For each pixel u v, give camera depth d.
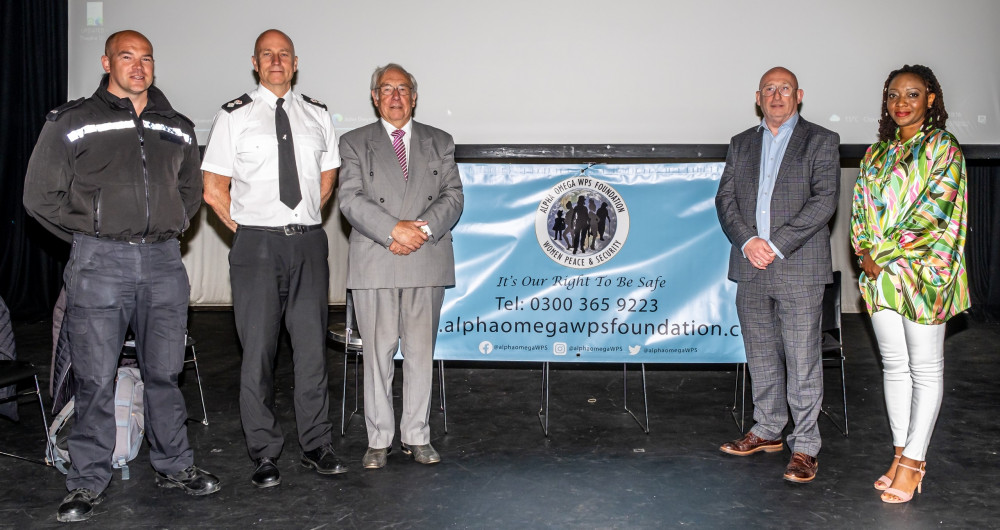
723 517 2.80
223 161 3.12
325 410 3.31
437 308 3.41
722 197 3.47
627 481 3.16
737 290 3.51
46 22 6.35
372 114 5.11
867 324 6.73
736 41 4.97
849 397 4.55
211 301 7.32
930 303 2.84
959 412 4.18
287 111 3.18
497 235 3.75
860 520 2.78
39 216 2.79
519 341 3.79
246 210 3.12
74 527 2.73
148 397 3.04
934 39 4.96
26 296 6.96
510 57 5.03
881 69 4.98
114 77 2.83
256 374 3.13
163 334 3.00
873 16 4.95
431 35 5.04
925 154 2.90
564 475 3.23
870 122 5.02
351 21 5.06
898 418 3.06
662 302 3.75
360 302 3.32
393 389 4.70
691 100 5.02
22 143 6.69
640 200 3.73
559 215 3.74
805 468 3.17
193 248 7.28
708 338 3.76
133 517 2.82
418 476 3.22
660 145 4.99
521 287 3.77
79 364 2.87
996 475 3.22
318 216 3.26
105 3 5.08
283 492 3.05
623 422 4.00
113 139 2.81
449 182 3.40
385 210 3.23
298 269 3.17
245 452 3.55
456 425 3.95
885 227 2.99
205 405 4.38
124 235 2.84
